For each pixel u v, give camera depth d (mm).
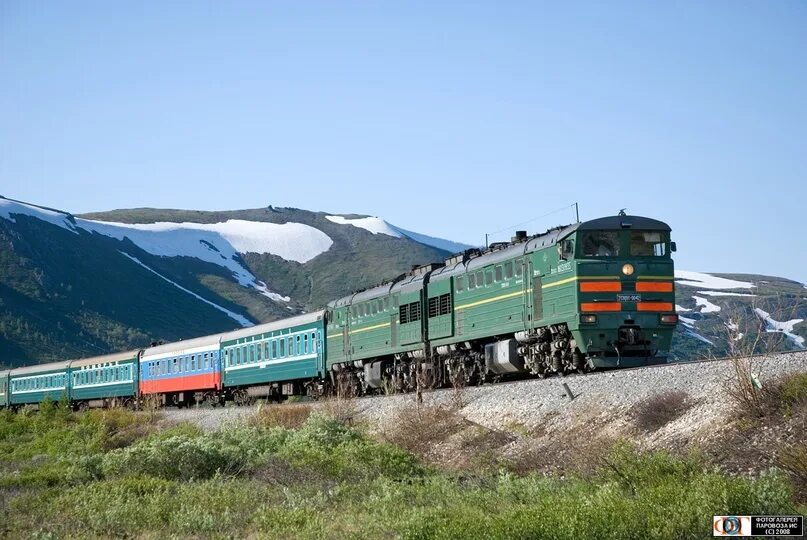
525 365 33062
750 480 15742
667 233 30000
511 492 18219
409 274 42969
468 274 36312
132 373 69562
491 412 27922
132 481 23656
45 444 42844
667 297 29625
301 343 50469
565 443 22234
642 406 22000
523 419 25969
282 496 21172
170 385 65125
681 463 17219
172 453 26172
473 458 23891
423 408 30328
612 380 25375
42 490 24453
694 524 13570
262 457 26203
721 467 17328
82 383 76562
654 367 25125
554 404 25734
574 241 29453
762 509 13867
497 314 34125
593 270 29188
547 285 30781
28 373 85625
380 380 43969
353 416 35781
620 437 18859
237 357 57188
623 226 29609
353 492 20891
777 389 19094
